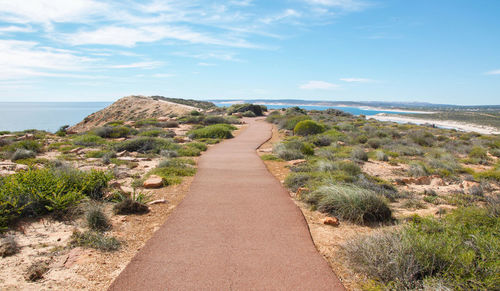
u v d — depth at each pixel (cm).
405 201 793
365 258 405
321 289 362
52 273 387
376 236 447
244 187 836
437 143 2442
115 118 6631
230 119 3778
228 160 1303
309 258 438
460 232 475
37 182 628
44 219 568
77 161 1202
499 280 327
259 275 389
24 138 1944
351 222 607
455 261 375
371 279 385
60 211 592
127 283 366
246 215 612
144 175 977
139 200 678
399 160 1503
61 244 471
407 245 395
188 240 492
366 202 624
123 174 974
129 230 540
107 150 1472
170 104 7025
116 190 729
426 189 920
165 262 418
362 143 2191
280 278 383
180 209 643
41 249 451
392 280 370
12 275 376
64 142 1830
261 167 1142
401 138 2570
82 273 391
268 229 543
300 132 2495
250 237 507
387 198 805
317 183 824
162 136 2259
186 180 930
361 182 889
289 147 1572
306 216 638
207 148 1733
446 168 1334
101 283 371
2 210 529
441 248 398
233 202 696
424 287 335
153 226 561
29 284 359
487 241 426
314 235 537
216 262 421
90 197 691
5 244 447
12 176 690
